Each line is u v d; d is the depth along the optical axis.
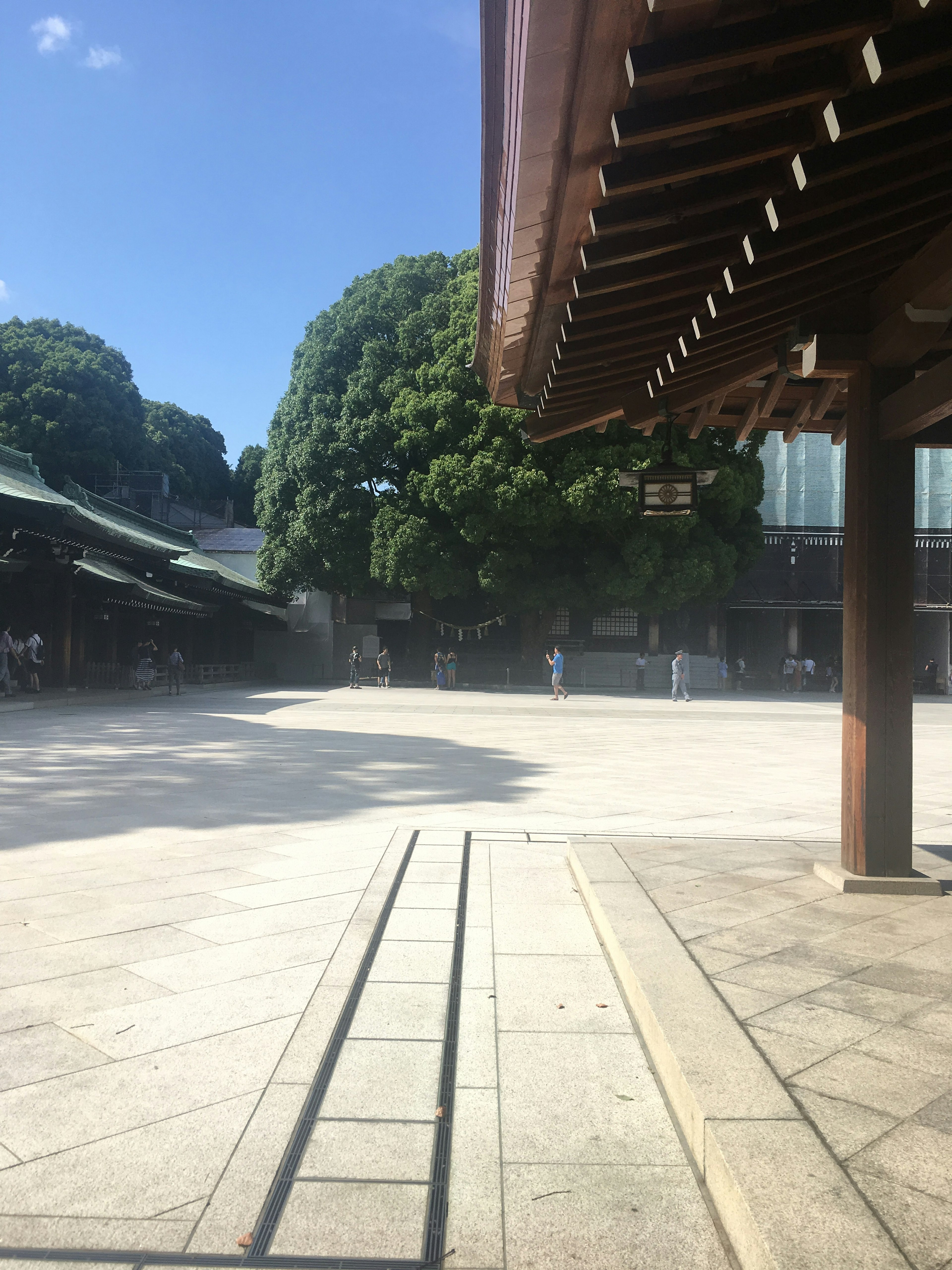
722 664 35.47
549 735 15.72
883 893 4.62
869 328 4.52
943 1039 2.83
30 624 22.64
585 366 4.18
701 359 4.11
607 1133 2.53
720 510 30.83
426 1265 1.95
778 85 2.15
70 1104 2.64
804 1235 1.80
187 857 5.80
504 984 3.68
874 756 4.70
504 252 3.24
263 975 3.71
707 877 4.98
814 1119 2.30
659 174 2.32
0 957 3.88
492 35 2.35
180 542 36.22
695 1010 3.03
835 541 37.00
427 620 36.00
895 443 4.61
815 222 2.73
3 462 23.11
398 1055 3.00
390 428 32.03
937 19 1.95
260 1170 2.31
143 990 3.53
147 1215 2.12
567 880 5.39
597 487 27.62
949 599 36.47
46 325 45.91
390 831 6.80
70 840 6.27
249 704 22.44
